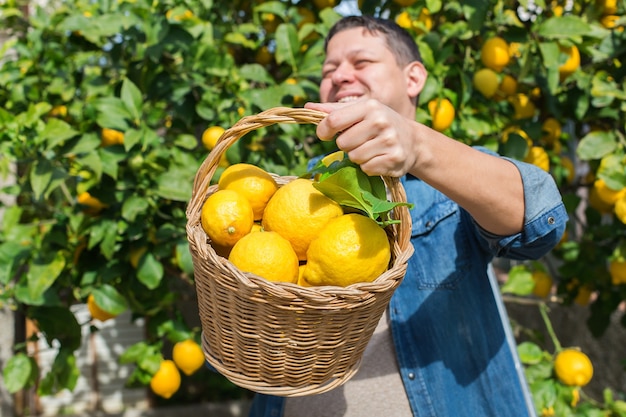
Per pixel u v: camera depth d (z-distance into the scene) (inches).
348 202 40.2
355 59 63.0
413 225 57.9
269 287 35.4
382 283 36.5
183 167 82.2
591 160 96.5
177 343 86.3
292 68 88.8
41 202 92.7
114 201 80.0
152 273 80.0
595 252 102.7
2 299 81.8
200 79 85.1
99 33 82.7
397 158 36.9
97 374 150.6
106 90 90.7
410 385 55.7
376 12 96.0
